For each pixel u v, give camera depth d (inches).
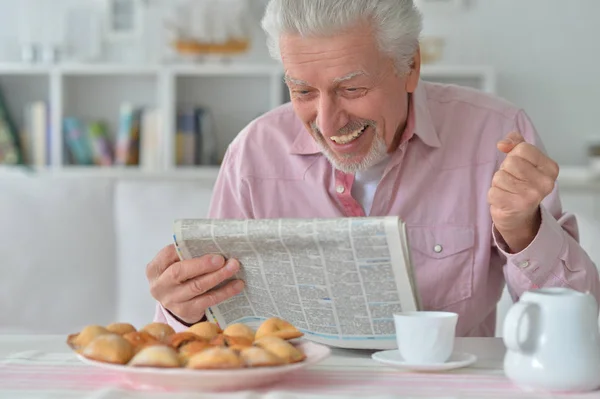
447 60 171.6
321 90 56.9
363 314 48.3
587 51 169.5
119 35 178.9
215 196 72.1
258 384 39.9
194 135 168.2
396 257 46.0
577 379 38.3
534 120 171.3
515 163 51.8
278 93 166.7
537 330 39.0
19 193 103.5
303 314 50.2
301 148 68.9
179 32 168.9
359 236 45.9
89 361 39.3
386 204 66.9
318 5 54.5
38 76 178.4
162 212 101.8
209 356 38.0
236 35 168.9
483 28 171.0
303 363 39.5
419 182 66.7
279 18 55.9
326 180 68.1
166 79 166.9
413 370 43.8
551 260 55.3
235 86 175.0
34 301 102.0
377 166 66.8
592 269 57.4
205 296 51.6
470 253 66.2
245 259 50.3
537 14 170.1
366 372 43.6
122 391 38.9
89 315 102.0
